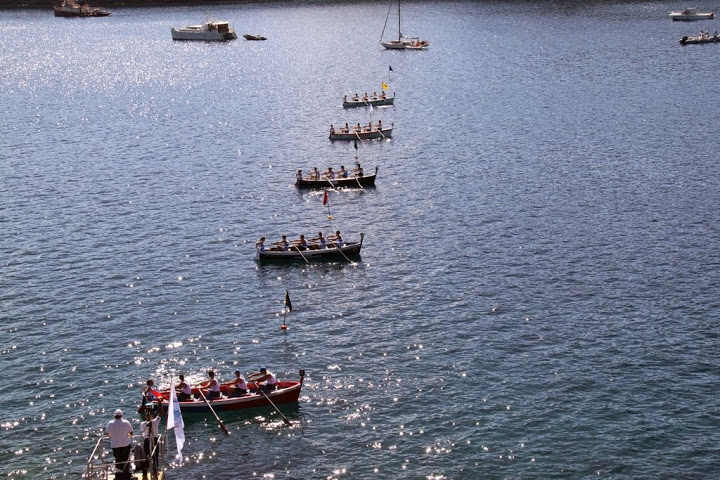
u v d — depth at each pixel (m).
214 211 100.50
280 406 59.44
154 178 114.62
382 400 59.88
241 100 169.88
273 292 77.94
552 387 60.91
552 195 103.75
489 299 75.38
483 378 62.31
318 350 67.00
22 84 199.25
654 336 67.94
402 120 147.50
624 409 58.09
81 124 151.62
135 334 69.69
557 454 53.66
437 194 105.69
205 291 78.12
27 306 74.62
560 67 194.38
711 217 94.56
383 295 76.88
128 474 42.66
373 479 51.81
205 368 64.50
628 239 88.81
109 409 58.94
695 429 55.78
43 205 102.94
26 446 54.91
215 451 54.78
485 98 163.50
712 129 133.38
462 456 53.72
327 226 95.44
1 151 131.25
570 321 70.81
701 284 77.50
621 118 142.75
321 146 131.00
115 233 93.06
